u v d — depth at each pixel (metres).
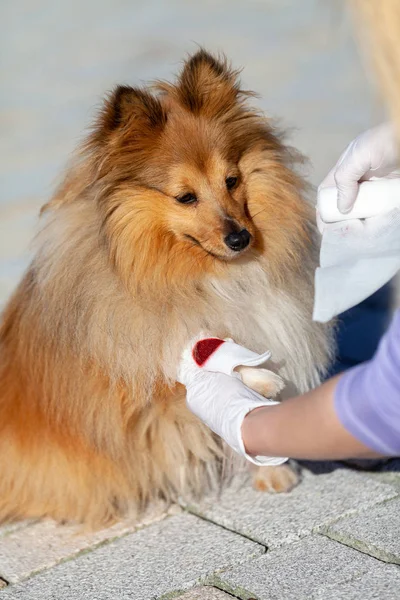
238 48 18.11
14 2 26.39
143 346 4.97
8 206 10.97
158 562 4.75
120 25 21.56
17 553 5.03
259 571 4.52
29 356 5.30
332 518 4.98
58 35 21.30
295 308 5.42
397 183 3.70
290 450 2.99
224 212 5.06
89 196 5.17
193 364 4.77
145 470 5.37
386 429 2.70
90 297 5.03
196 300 5.11
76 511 5.35
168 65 16.84
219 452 5.43
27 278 5.48
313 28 19.38
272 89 15.14
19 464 5.34
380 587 4.22
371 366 2.75
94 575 4.67
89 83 16.59
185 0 23.97
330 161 11.16
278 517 5.09
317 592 4.25
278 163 5.41
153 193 5.07
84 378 5.10
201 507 5.36
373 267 3.58
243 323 5.20
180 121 5.18
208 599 4.30
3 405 5.42
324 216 3.79
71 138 13.59
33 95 16.41
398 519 4.88
